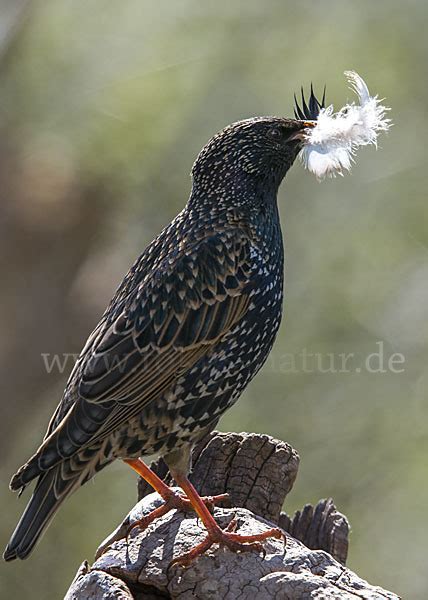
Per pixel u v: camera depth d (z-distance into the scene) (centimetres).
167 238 739
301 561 633
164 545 657
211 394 721
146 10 1550
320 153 771
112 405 691
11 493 1484
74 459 686
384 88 1530
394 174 1534
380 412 1497
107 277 1446
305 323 1483
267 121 760
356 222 1520
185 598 632
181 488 703
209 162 756
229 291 721
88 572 641
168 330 704
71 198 1434
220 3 1549
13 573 1430
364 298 1494
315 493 1480
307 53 1535
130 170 1482
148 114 1494
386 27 1538
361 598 602
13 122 1489
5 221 1408
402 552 1466
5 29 1494
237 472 726
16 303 1410
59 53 1529
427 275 1505
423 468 1487
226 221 741
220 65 1530
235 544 643
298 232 1514
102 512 1442
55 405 1491
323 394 1499
